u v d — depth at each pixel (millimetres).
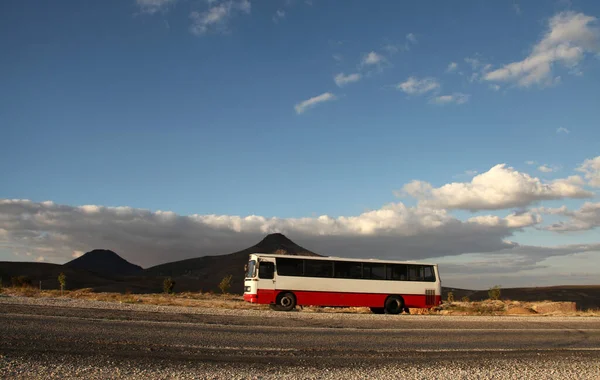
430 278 35031
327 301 33031
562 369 14508
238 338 17297
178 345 15156
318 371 12625
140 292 86562
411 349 17359
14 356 12000
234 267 155125
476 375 12938
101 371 11008
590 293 117000
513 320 30438
